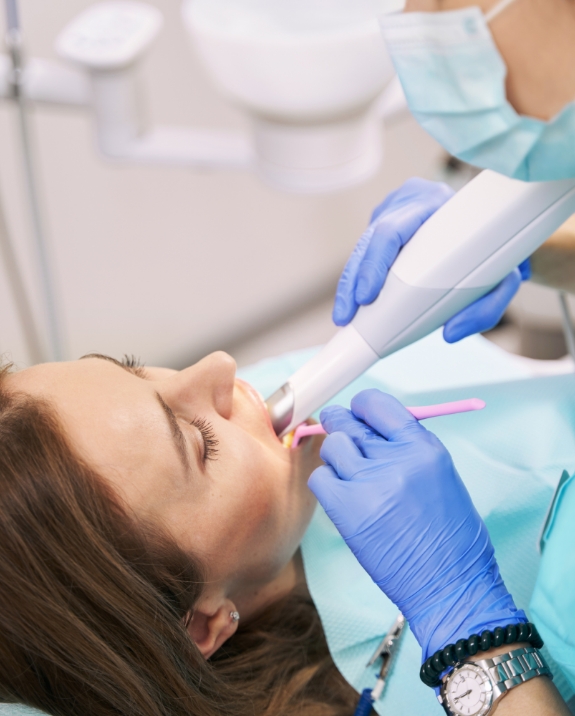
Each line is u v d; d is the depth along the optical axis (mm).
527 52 452
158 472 744
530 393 1027
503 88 468
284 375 1272
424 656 693
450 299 750
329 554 973
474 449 990
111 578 717
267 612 948
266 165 1104
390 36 489
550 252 905
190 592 770
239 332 2154
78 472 719
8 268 1410
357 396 789
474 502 939
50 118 1735
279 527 833
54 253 1877
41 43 1675
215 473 784
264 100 977
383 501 691
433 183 921
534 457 963
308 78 925
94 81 1150
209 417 813
